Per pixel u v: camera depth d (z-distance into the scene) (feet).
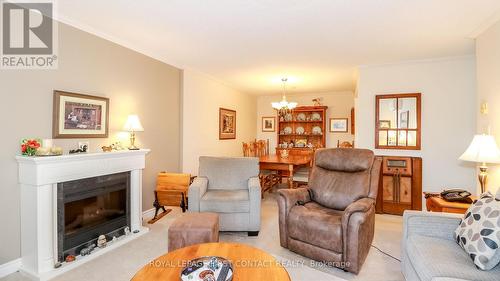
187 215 7.91
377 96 13.11
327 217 7.69
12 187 7.11
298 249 8.07
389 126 13.01
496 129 7.97
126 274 7.13
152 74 12.05
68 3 7.25
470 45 10.32
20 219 7.29
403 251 6.66
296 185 17.01
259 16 7.97
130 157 9.73
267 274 4.69
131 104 10.90
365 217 7.12
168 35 9.59
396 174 12.63
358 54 11.61
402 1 7.02
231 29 8.97
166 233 10.02
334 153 9.85
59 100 8.12
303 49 11.00
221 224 9.66
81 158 7.92
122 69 10.44
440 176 12.17
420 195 12.32
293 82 17.72
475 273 4.53
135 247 8.78
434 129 12.25
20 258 7.30
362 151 9.34
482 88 8.83
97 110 9.36
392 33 9.21
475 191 11.64
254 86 19.22
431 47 10.64
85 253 7.93
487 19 8.05
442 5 7.22
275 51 11.29
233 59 12.52
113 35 9.62
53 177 7.22
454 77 11.91
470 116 11.71
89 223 8.58
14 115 7.14
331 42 10.15
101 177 8.73
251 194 9.74
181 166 14.03
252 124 23.26
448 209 7.80
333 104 21.74
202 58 12.42
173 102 13.53
